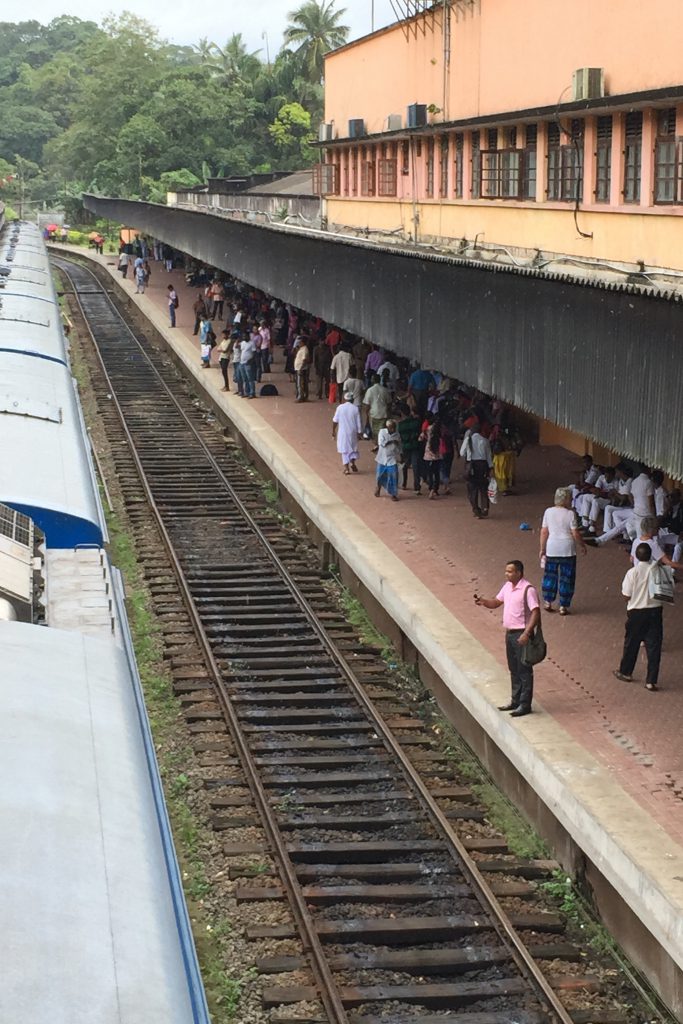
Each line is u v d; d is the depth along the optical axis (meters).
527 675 11.20
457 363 14.79
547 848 10.60
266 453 23.55
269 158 82.00
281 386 30.42
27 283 34.41
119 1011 4.56
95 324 49.97
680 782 9.89
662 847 8.82
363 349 28.81
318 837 10.71
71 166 100.94
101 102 91.75
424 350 16.08
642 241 17.92
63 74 136.88
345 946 9.05
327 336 29.17
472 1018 8.21
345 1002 8.36
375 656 15.29
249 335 31.84
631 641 11.96
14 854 5.19
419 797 11.47
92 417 31.17
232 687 14.10
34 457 13.45
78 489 12.80
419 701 13.95
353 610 16.89
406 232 29.66
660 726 11.02
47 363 20.48
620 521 16.56
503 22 22.67
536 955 8.99
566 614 14.18
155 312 46.03
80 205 103.19
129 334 46.94
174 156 81.19
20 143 130.12
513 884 9.94
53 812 5.60
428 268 15.67
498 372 13.45
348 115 34.75
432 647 13.32
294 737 12.88
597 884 9.64
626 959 9.10
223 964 8.93
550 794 10.13
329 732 13.01
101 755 6.33
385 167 31.02
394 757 12.37
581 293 11.22
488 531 17.59
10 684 6.68
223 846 10.50
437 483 19.48
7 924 4.76
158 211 51.75
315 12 82.25
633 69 17.88
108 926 5.01
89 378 36.94
